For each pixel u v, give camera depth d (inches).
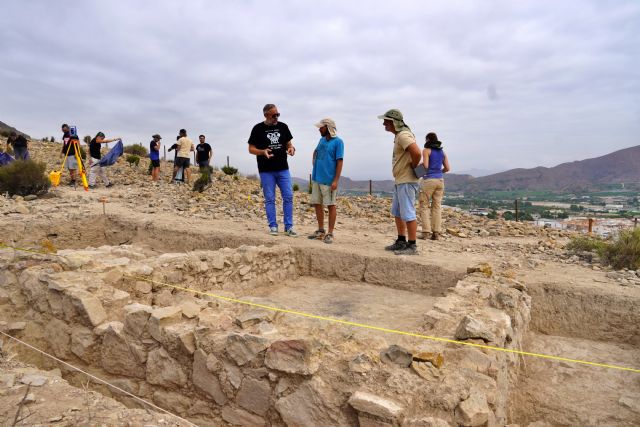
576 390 158.1
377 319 197.0
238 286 237.5
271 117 290.7
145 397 141.7
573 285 206.7
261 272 250.7
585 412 146.7
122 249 240.5
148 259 216.5
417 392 105.0
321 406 109.0
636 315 187.5
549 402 153.5
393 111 247.6
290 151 305.9
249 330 134.0
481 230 380.2
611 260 250.7
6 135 1015.0
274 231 308.5
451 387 105.3
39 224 324.8
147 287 193.2
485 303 169.5
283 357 114.3
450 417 99.2
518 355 164.2
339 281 263.9
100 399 112.8
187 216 390.9
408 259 250.4
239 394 122.8
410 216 254.4
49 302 168.2
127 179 630.5
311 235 306.2
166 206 437.4
